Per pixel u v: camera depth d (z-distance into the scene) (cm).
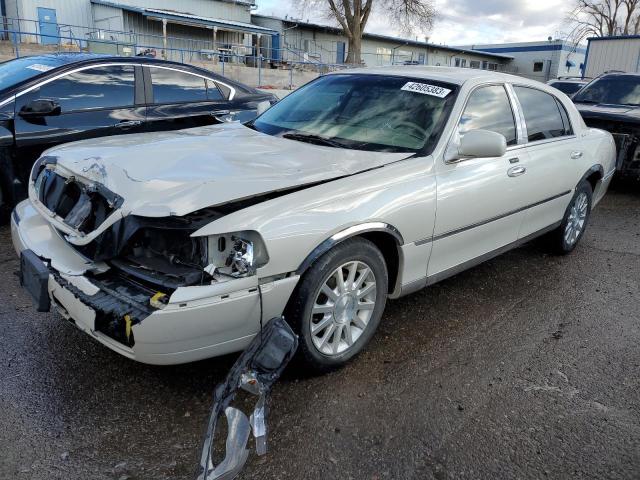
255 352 218
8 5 2745
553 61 4872
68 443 245
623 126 771
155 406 274
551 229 496
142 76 579
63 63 539
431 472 242
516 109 427
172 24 3158
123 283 258
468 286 452
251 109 654
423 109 373
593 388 314
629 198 815
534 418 284
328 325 296
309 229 268
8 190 499
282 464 240
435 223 340
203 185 264
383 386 302
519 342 363
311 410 277
